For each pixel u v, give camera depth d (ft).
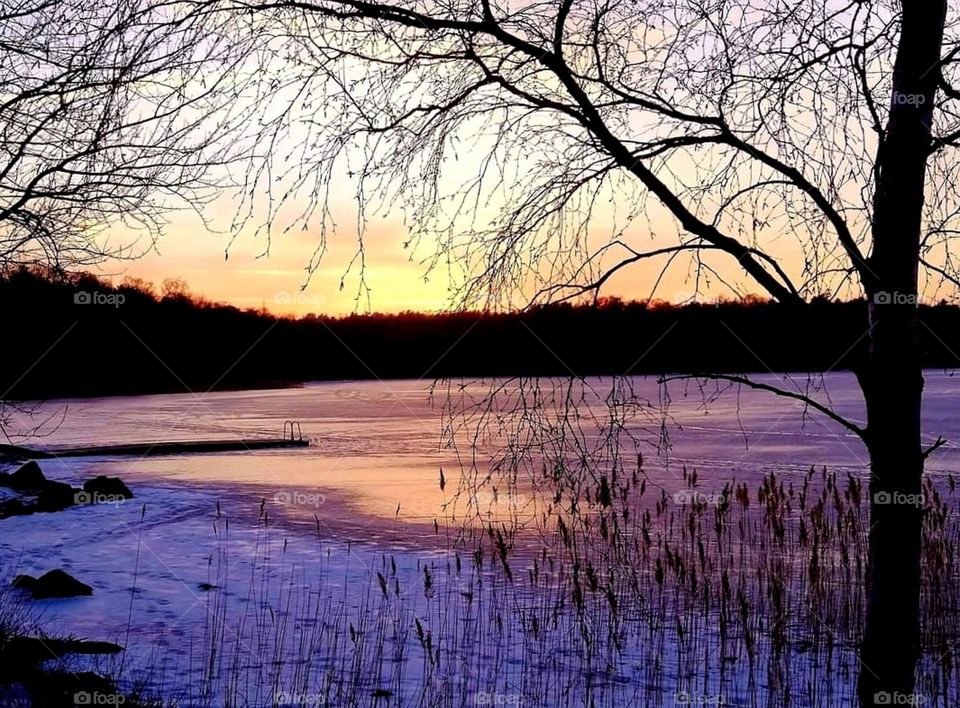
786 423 138.72
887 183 11.46
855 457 95.81
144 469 109.19
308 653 28.07
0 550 50.21
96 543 52.80
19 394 19.25
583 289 10.97
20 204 12.87
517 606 32.99
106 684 22.71
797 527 43.70
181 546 51.39
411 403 299.58
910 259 11.39
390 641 29.55
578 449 10.89
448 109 10.91
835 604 30.81
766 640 28.53
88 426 196.95
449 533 51.96
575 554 27.25
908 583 11.55
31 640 25.77
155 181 11.97
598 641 28.07
